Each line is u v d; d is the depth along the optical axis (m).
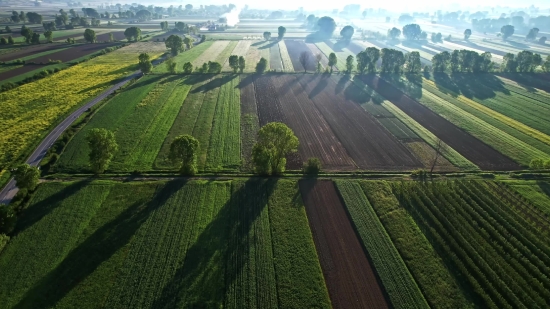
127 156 61.06
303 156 63.66
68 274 36.72
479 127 78.00
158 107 84.50
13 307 33.03
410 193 52.34
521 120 83.00
